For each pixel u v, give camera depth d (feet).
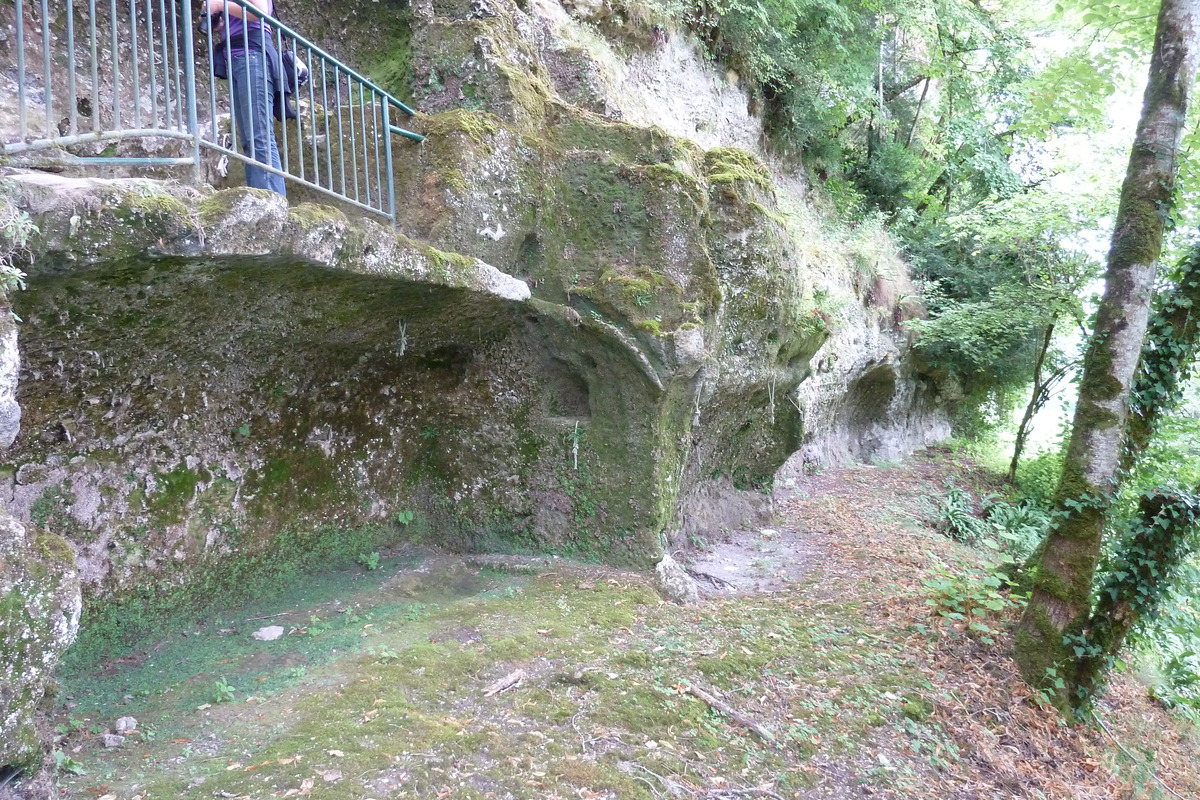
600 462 20.04
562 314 19.10
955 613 20.61
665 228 19.42
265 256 10.78
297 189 17.33
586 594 17.99
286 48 19.21
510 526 20.97
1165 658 26.45
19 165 11.37
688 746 12.64
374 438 19.92
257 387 16.33
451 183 16.52
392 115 18.25
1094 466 18.80
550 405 20.90
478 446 21.13
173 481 14.92
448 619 16.03
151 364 13.47
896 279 49.03
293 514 17.63
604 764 11.59
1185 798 17.15
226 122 17.54
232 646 14.37
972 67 56.75
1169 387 19.89
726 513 28.17
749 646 16.89
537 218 19.02
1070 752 16.94
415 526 21.13
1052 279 45.93
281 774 10.02
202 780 9.84
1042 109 31.71
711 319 19.63
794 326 25.32
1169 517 18.52
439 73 19.16
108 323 11.43
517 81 19.03
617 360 19.30
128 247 8.95
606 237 19.71
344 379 18.39
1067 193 42.73
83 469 13.39
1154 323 19.84
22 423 12.34
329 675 13.07
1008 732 16.57
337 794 9.69
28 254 8.07
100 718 11.53
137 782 9.75
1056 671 18.34
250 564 16.51
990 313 46.16
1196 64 18.15
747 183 21.62
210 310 12.66
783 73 41.37
